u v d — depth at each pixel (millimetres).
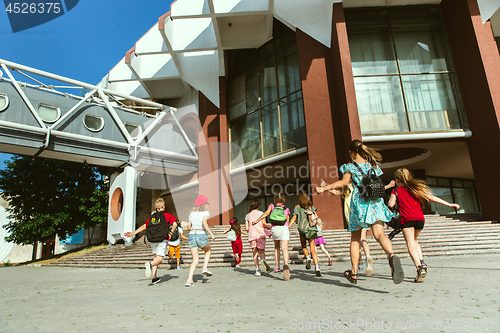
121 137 16250
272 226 5266
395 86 13719
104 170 19125
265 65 17359
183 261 9188
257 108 17328
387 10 14484
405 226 4215
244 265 8336
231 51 19391
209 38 16734
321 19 14625
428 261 6895
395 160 16453
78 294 4570
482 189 12273
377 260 7480
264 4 14523
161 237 5402
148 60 19375
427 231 9859
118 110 16766
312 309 2885
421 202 4293
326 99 13578
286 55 16375
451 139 13031
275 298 3508
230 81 19156
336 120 13305
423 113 13406
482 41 12391
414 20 14359
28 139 13133
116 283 5828
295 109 15508
